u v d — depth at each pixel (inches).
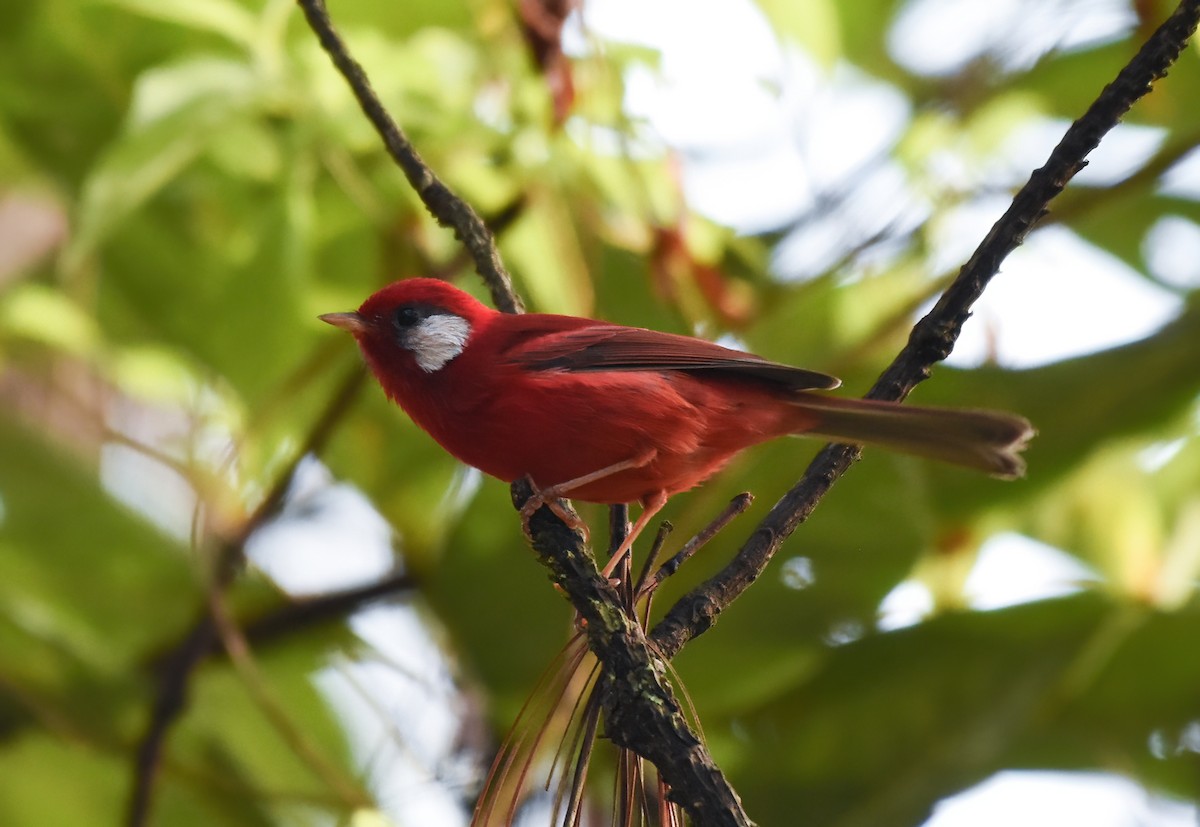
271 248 421.4
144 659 494.6
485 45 432.1
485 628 458.0
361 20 453.1
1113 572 467.2
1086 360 440.1
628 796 258.4
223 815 466.0
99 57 485.1
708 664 450.3
